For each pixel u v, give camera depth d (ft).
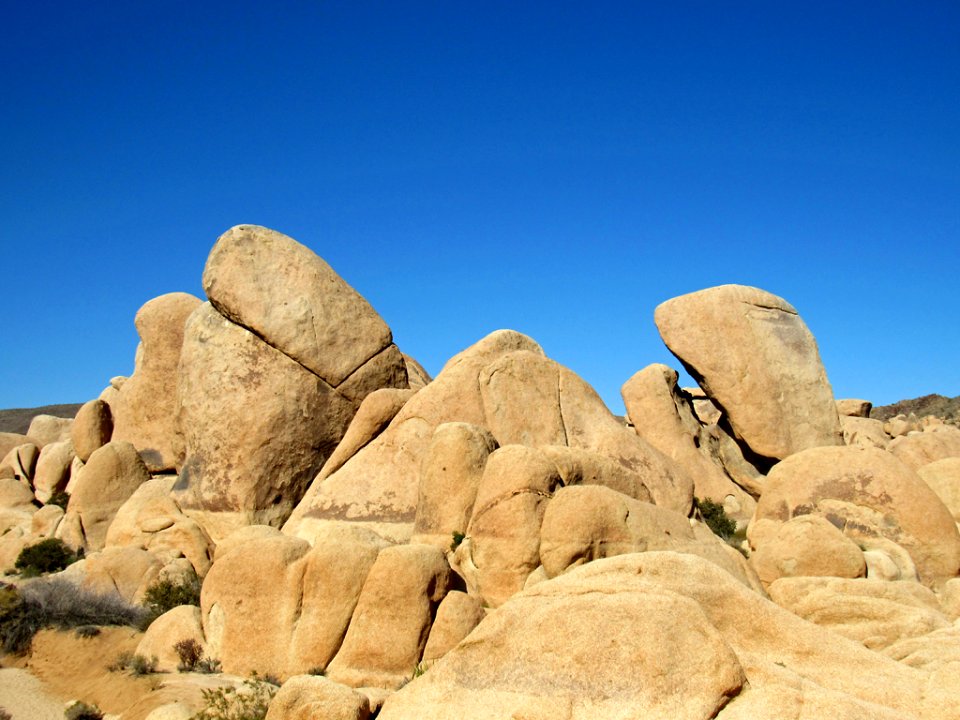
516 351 76.84
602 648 29.09
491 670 30.60
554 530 50.57
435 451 59.47
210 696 42.39
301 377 79.41
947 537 62.54
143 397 98.12
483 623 32.37
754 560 57.57
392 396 75.41
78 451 107.04
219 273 80.74
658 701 27.61
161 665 51.16
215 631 50.67
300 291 81.25
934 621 43.16
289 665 47.01
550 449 60.18
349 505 69.36
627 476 63.36
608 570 35.06
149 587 63.77
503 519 52.01
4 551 82.99
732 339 92.12
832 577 49.32
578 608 30.55
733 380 91.25
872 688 31.50
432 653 45.27
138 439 97.60
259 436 76.89
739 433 91.40
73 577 65.87
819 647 33.27
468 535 54.44
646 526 52.70
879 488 65.10
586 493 51.57
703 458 92.12
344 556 48.08
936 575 61.67
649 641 28.63
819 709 27.20
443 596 46.85
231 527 74.79
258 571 49.60
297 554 49.60
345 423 81.15
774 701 27.58
